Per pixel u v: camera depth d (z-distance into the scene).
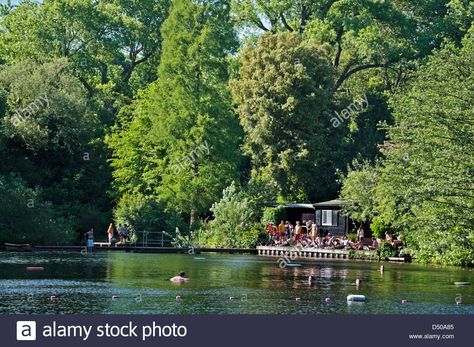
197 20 82.88
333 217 79.12
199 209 81.56
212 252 72.88
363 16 95.25
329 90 89.25
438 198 52.81
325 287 42.53
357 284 43.72
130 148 86.06
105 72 109.62
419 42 97.56
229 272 50.34
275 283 44.09
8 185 70.12
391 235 68.44
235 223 75.56
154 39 110.81
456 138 52.03
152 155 86.81
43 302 36.03
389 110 95.88
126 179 85.62
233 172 82.50
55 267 51.22
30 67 84.75
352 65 100.44
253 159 89.06
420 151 53.66
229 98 89.19
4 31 108.88
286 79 85.88
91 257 61.53
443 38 99.06
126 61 114.94
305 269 53.94
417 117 54.28
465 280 46.75
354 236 74.69
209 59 82.12
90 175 87.19
